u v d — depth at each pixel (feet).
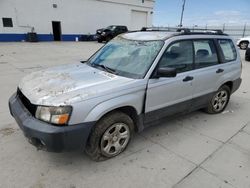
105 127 9.02
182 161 9.89
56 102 7.85
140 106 9.99
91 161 9.62
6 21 67.97
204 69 12.81
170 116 11.96
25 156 9.73
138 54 11.02
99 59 12.28
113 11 92.12
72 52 46.85
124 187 8.23
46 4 74.38
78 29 84.33
